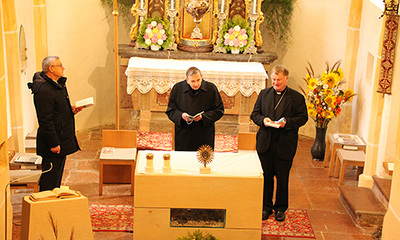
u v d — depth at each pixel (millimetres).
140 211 4559
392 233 3385
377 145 6004
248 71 7473
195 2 7734
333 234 5332
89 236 3723
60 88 5246
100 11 8352
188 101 5645
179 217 4668
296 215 5691
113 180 6391
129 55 7879
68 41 8062
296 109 5324
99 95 8680
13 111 6148
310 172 7062
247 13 8180
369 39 7277
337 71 7215
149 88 7488
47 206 3574
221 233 4641
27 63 7090
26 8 7113
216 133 7812
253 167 4742
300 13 8328
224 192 4535
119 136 6195
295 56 8531
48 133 5141
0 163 3779
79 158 7227
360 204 5660
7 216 3705
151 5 8062
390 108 5621
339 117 7949
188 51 8117
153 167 4535
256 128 7816
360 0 7621
